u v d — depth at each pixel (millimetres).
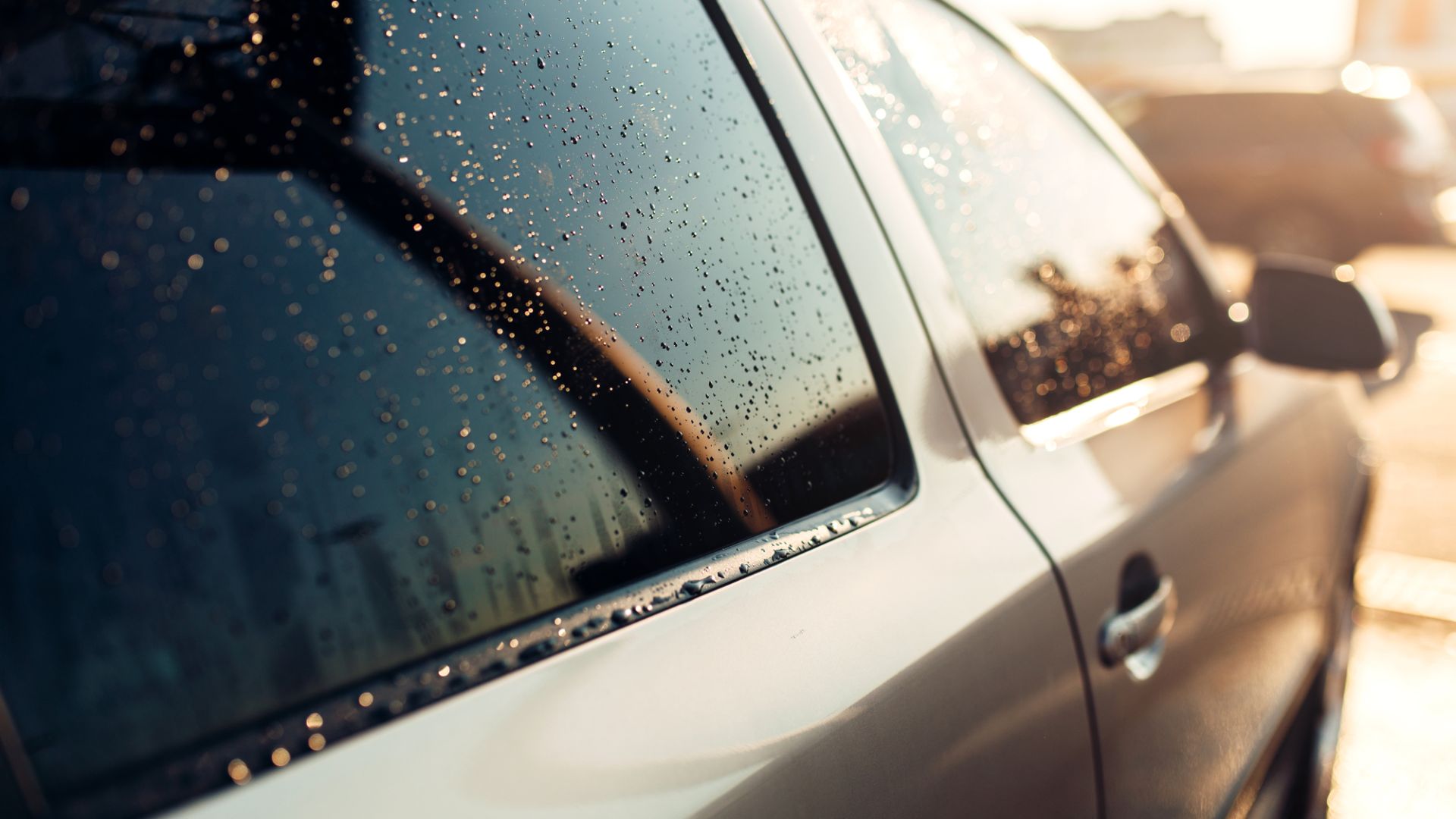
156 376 575
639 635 748
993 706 991
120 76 607
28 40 579
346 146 698
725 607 813
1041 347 1341
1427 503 4395
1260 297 1982
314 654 597
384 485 653
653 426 832
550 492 743
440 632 654
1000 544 1082
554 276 796
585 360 797
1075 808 1115
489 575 690
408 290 702
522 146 811
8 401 526
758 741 755
